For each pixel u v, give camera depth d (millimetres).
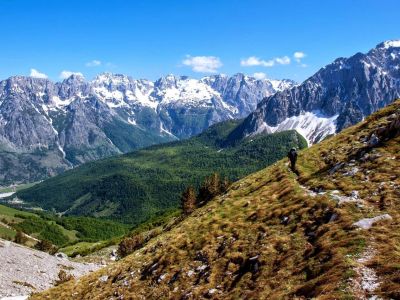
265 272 30625
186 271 38219
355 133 59250
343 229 30547
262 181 56062
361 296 21375
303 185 46188
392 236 27125
